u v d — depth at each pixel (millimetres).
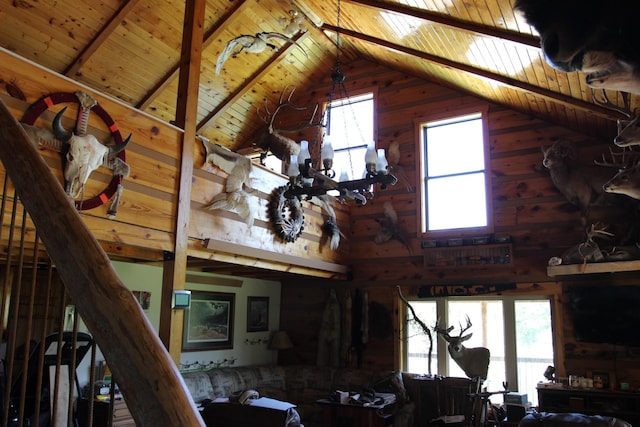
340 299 7750
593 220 6004
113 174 3830
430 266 7062
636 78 1444
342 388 7098
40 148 3363
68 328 5148
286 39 6840
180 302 4266
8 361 1285
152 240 4145
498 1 3977
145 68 6684
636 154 5848
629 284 5797
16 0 5332
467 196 7129
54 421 1312
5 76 3264
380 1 5410
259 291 7988
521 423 4246
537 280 6375
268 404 4898
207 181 4945
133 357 747
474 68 5785
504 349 6500
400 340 7125
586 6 1355
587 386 5512
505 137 6902
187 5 4898
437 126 7543
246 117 8414
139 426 709
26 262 3914
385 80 8000
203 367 6867
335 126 8250
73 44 5969
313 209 6777
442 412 6020
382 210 7633
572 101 5156
